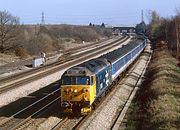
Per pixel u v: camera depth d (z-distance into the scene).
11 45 83.00
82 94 27.95
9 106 32.28
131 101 34.34
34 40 93.44
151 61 75.62
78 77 28.09
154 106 28.62
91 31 192.88
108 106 31.97
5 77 50.59
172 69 53.22
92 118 27.53
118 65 45.28
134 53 70.62
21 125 25.55
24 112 29.89
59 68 61.72
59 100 34.66
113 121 27.48
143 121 26.09
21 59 76.88
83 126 25.28
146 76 53.44
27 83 44.69
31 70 59.47
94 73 29.62
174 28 98.88
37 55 87.06
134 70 60.19
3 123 26.12
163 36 125.62
